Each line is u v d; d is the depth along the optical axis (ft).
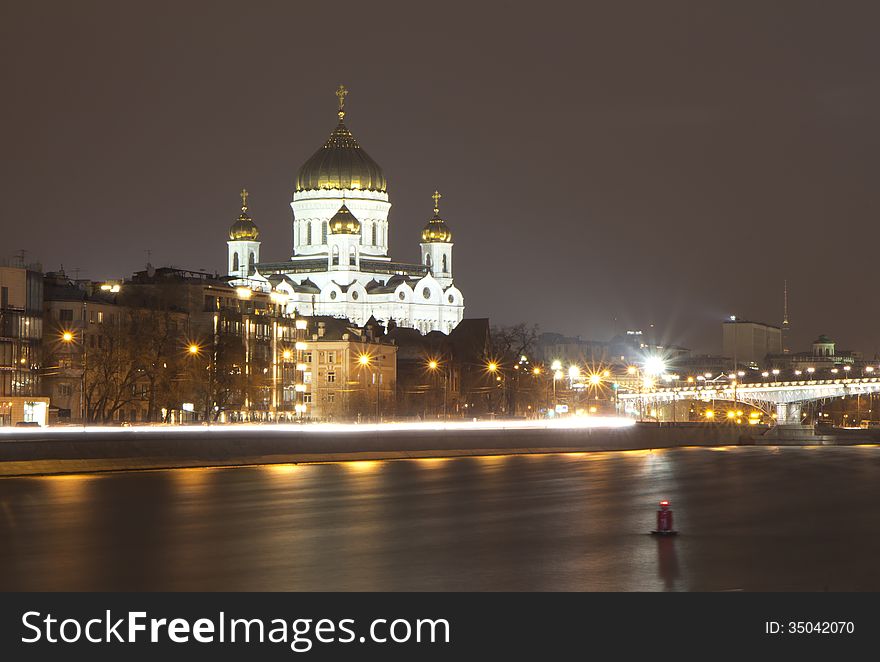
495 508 393.50
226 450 564.71
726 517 376.48
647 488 472.85
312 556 294.46
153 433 539.29
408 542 317.22
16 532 330.54
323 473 523.70
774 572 275.39
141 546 308.60
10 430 529.86
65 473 500.74
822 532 341.62
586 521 361.10
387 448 637.71
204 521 354.33
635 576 269.85
